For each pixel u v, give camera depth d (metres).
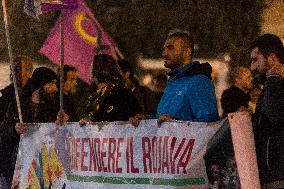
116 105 10.88
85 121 10.46
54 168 11.12
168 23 21.25
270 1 20.17
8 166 12.87
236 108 13.43
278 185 8.34
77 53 13.05
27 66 13.32
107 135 9.95
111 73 11.08
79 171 10.54
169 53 9.98
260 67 8.87
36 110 13.40
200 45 20.89
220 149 8.34
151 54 21.23
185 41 9.98
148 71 21.19
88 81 13.05
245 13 20.50
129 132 9.54
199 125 8.55
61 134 10.98
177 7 21.19
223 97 13.64
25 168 11.81
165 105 9.88
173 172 8.83
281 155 8.33
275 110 8.27
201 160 8.53
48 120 13.72
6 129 12.84
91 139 10.30
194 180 8.62
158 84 16.91
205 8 20.92
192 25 21.05
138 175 9.41
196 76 9.48
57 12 21.89
